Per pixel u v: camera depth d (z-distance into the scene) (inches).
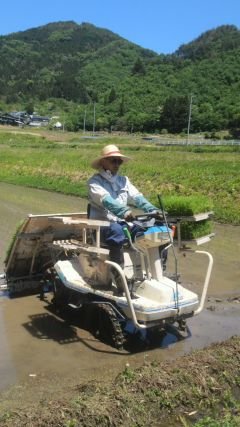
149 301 226.2
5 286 312.5
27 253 302.0
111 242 235.5
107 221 237.5
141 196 253.9
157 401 181.0
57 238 294.5
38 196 815.7
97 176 249.0
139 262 241.6
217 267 385.4
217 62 6628.9
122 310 237.3
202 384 192.9
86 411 169.0
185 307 228.4
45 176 1111.6
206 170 986.7
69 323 269.7
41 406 173.9
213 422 164.4
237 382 199.8
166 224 225.1
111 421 167.9
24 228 284.2
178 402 182.7
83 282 254.2
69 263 271.4
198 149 2103.8
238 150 2023.9
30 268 314.2
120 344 233.9
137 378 191.2
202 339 248.4
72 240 272.2
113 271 237.0
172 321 229.8
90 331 258.2
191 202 242.8
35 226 285.0
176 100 5108.3
